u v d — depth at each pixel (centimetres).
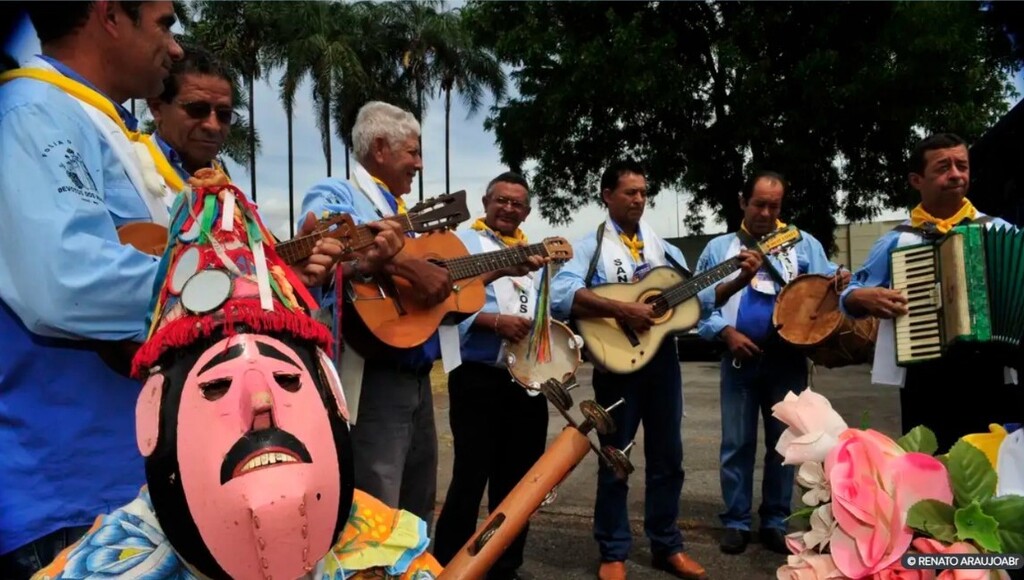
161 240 157
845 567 119
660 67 1305
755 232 413
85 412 146
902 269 303
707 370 1166
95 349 146
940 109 1243
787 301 379
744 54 1310
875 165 1370
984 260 275
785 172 1312
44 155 138
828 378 1034
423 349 287
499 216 389
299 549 92
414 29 2655
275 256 116
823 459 128
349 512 104
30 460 143
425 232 304
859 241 2155
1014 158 310
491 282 341
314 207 277
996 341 271
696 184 1399
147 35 161
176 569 107
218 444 92
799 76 1252
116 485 149
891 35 1220
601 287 361
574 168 1526
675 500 366
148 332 110
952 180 310
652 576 365
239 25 2528
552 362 337
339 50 2467
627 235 388
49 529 143
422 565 122
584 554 398
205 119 229
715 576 365
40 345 145
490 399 331
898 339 301
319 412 98
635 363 349
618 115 1403
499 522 121
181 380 98
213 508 90
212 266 106
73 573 105
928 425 308
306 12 2558
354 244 252
